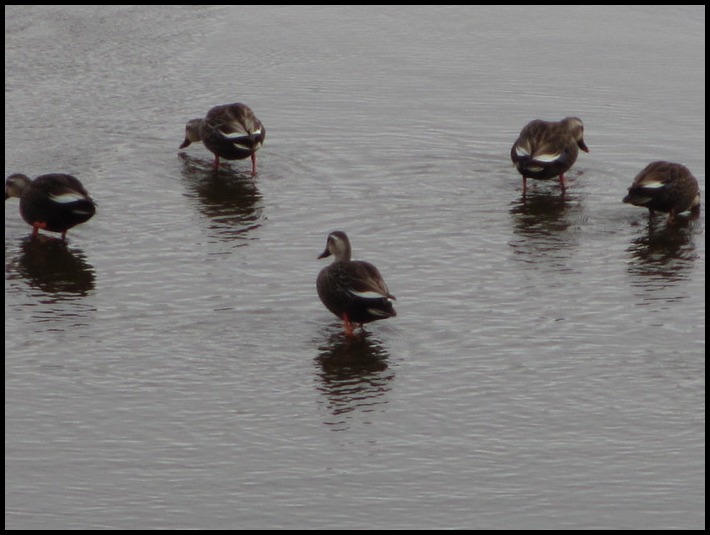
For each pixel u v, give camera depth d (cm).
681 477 1316
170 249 1925
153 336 1634
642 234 2014
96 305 1727
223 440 1384
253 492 1283
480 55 2923
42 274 1833
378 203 2122
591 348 1608
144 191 2167
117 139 2391
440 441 1385
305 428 1412
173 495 1276
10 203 2127
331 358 1584
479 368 1556
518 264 1881
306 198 2144
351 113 2539
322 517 1240
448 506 1261
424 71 2802
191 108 2555
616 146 2394
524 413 1446
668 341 1628
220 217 2058
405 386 1512
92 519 1232
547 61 2880
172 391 1494
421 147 2370
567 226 2039
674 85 2722
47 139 2366
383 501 1268
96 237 1975
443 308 1727
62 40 2923
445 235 1991
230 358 1578
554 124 2183
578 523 1236
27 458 1341
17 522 1225
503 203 2136
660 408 1458
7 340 1616
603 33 3095
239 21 3142
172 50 2900
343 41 3008
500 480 1309
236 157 2245
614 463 1342
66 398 1470
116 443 1374
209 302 1738
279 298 1753
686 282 1823
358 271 1639
